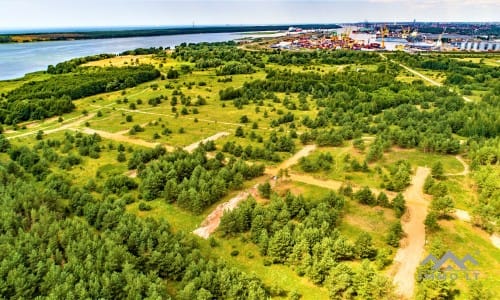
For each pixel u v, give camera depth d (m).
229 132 152.00
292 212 86.50
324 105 185.88
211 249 78.75
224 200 97.50
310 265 69.50
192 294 60.47
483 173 98.50
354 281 64.38
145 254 70.00
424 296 61.75
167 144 138.00
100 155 126.88
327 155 118.25
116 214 82.06
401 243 79.44
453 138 131.00
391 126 149.12
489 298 61.81
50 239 69.62
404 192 99.62
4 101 189.62
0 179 96.00
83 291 57.19
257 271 72.06
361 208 92.06
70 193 94.31
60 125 161.75
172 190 96.12
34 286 60.94
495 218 81.06
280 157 122.62
